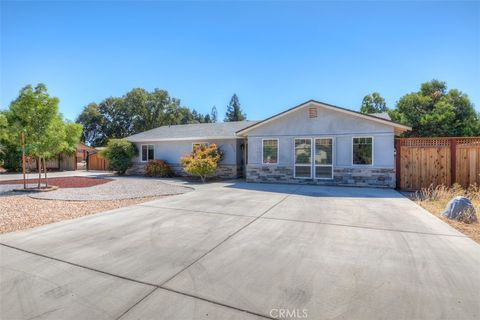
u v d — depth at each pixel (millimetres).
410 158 10812
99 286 3053
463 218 5875
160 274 3354
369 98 30750
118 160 18578
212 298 2787
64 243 4559
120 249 4258
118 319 2434
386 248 4242
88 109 44344
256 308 2600
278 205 7719
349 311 2533
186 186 12375
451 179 10211
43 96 11023
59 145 11680
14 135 11188
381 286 3012
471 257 3854
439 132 22234
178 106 51156
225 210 7102
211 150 15297
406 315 2465
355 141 11984
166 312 2537
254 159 13906
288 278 3219
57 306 2652
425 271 3395
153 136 19312
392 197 9070
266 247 4305
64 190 11234
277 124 13391
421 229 5305
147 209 7312
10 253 4094
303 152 12938
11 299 2789
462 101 22562
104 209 7434
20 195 9945
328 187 11648
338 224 5691
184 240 4680
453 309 2559
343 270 3434
